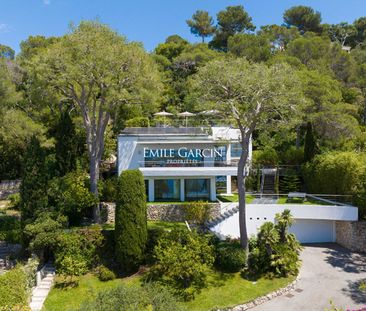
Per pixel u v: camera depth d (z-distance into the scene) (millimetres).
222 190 39312
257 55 59438
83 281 23859
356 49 80875
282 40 78062
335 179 32844
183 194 35375
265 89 24328
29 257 26906
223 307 20938
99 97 33250
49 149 38969
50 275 24453
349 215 29641
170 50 74438
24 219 27172
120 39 31188
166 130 39062
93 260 25484
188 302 21531
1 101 33000
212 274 24562
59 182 30547
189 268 22219
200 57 63906
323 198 33906
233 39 65625
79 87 33938
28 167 27438
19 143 42625
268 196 36406
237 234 30922
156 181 35500
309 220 31703
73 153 33375
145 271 24844
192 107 27375
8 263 26328
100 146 32062
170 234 25562
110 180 34781
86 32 29500
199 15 91938
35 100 33469
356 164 30922
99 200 32188
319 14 92000
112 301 13266
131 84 30516
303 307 21156
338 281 24234
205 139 36219
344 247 30516
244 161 25875
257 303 21750
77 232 26156
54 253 25562
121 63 29578
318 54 60250
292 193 34406
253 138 46156
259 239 26016
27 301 20156
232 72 24734
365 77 58875
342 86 56000
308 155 39156
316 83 39031
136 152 35938
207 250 24094
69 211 29719
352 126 38656
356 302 21406
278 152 44781
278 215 26516
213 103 25531
